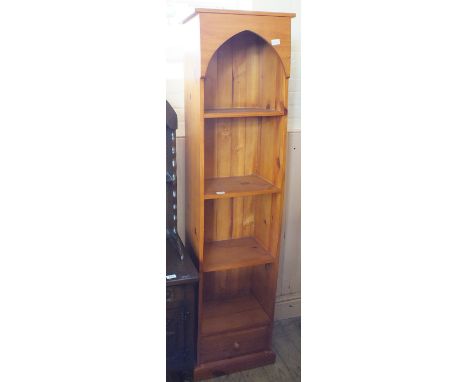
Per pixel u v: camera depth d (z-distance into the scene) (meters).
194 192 1.81
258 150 2.04
